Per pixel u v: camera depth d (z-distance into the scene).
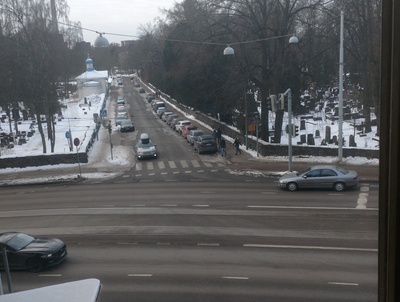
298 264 12.60
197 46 40.00
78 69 101.19
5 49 36.72
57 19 47.84
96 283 6.31
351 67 51.41
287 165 27.59
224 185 23.53
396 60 2.30
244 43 32.72
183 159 31.95
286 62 33.16
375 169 25.20
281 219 16.98
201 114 51.31
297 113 49.38
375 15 34.50
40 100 38.16
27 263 13.35
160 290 11.47
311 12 38.75
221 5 33.34
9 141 45.56
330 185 21.06
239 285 11.45
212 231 15.98
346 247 13.75
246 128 33.75
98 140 42.12
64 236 16.52
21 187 26.28
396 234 2.40
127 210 19.48
